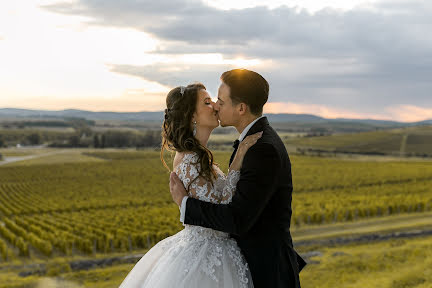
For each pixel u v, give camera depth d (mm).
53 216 43938
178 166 2807
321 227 31922
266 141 2561
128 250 27328
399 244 22266
